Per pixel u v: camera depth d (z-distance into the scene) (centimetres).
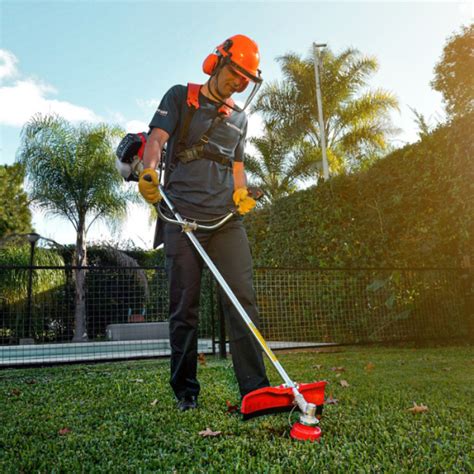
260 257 806
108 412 215
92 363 430
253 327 190
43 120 1024
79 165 1028
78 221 1038
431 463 139
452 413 198
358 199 618
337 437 164
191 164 221
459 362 370
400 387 262
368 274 570
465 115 487
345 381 274
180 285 217
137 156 222
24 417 209
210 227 213
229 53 207
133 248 1107
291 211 734
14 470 139
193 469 137
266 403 169
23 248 998
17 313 577
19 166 1098
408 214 551
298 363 383
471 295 507
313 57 1412
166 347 529
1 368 405
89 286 638
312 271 598
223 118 221
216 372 330
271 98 1406
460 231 494
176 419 194
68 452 156
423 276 531
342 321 584
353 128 1374
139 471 137
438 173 516
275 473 132
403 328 536
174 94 220
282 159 1361
